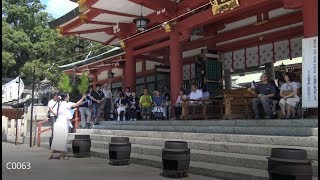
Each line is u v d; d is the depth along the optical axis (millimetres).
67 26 17312
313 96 8578
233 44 16297
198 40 17281
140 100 15797
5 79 40031
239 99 11867
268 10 13883
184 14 13273
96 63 24578
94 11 15117
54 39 42250
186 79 19234
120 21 16406
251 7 11289
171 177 7770
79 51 22125
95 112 15984
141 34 16094
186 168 7770
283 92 9930
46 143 16750
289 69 16578
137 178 7684
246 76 24172
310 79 8641
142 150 10656
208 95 13539
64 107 11344
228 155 8203
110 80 25938
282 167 5895
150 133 11750
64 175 8094
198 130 10562
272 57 15078
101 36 18922
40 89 24531
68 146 13406
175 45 14125
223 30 16188
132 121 13883
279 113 10727
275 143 7961
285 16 13820
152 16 15016
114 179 7574
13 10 45500
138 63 23234
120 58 22109
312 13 9383
